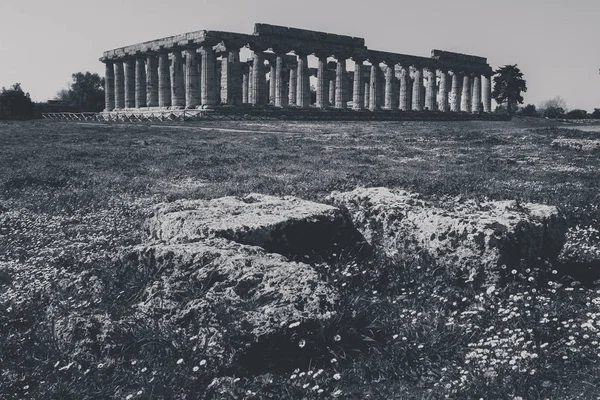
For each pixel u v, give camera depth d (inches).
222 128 2258.9
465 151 1417.3
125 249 335.9
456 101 3973.9
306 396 239.0
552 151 1385.3
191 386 244.2
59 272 387.5
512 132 1957.4
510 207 395.2
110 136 1867.6
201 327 269.0
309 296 274.8
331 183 826.2
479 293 334.3
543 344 264.8
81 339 274.5
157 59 3324.3
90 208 663.1
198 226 358.6
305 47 3075.8
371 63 3440.0
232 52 2935.5
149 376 250.4
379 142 1681.8
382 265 372.2
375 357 262.4
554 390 232.7
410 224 386.6
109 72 3560.5
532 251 361.1
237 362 253.4
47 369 264.8
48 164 1115.3
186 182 886.4
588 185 810.8
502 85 4308.6
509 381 235.9
